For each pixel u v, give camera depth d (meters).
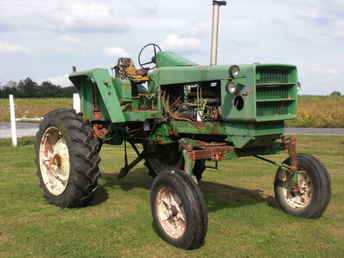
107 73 5.22
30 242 3.82
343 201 5.43
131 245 3.78
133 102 5.50
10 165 8.19
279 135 4.48
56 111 5.28
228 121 4.35
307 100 39.12
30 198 5.48
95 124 5.74
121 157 9.74
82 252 3.58
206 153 4.16
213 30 5.39
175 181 3.74
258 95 4.14
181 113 4.83
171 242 3.79
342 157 9.64
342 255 3.55
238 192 6.00
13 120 11.59
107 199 5.50
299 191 4.75
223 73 4.30
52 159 5.34
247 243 3.84
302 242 3.88
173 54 5.49
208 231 4.17
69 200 4.85
